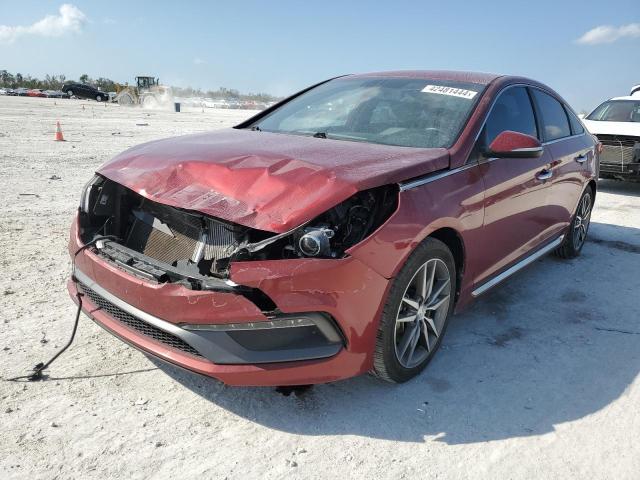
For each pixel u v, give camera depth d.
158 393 2.91
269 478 2.36
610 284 4.93
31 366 3.08
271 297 2.42
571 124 5.23
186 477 2.34
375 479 2.40
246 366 2.50
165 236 2.92
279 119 4.21
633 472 2.52
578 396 3.10
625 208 8.24
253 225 2.44
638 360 3.55
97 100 55.00
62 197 7.25
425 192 2.92
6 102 37.50
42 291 4.09
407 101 3.86
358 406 2.89
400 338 3.03
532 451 2.62
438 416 2.85
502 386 3.16
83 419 2.67
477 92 3.84
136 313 2.67
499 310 4.23
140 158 3.14
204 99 74.31
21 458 2.38
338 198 2.52
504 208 3.66
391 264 2.67
